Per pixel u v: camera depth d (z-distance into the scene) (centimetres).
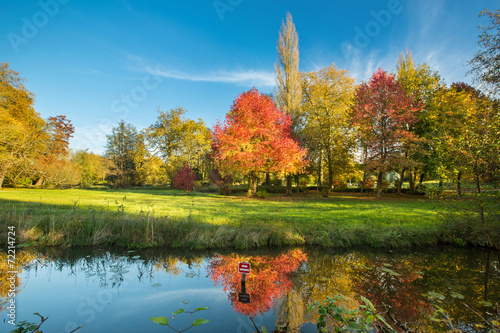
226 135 1756
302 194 2439
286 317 381
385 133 1872
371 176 3744
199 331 332
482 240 768
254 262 657
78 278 538
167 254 711
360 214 1105
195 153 3556
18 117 2320
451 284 521
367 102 1895
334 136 2427
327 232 825
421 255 715
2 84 2178
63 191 2198
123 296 448
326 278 552
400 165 1802
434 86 2236
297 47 2336
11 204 1110
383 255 717
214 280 536
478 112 776
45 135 2312
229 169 1948
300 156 1828
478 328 346
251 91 1852
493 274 576
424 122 2197
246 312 396
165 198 1780
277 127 1873
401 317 381
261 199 1842
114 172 3441
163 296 452
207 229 807
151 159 3647
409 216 1062
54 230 761
